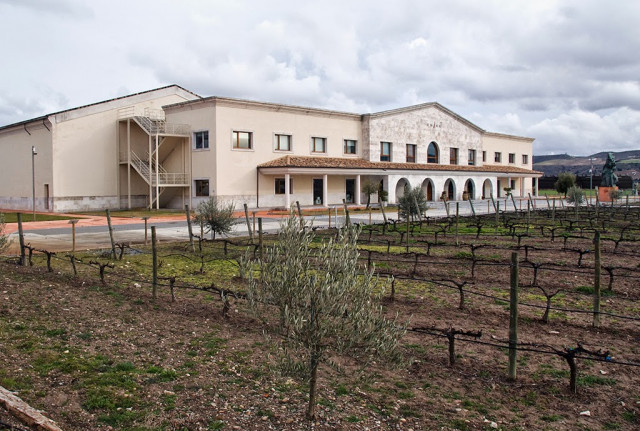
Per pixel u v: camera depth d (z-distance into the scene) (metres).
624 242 19.78
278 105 41.28
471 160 62.00
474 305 10.23
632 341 8.15
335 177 46.31
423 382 6.62
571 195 36.72
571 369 6.28
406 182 49.62
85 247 18.95
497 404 6.02
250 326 8.82
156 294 11.10
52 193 38.59
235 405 5.78
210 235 23.23
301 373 5.25
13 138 43.66
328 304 4.92
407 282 12.50
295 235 5.23
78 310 9.57
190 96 46.16
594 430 5.42
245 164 39.66
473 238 21.56
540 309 9.97
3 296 10.35
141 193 43.12
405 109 51.69
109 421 5.32
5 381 6.08
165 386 6.27
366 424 5.40
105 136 41.00
